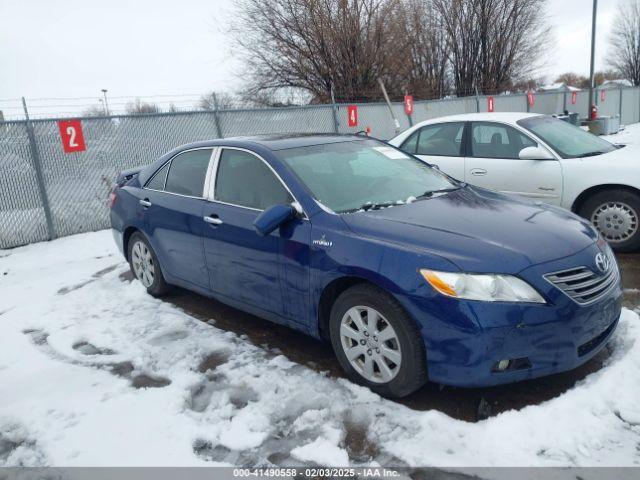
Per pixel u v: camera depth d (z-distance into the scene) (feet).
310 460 9.30
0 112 27.04
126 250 19.01
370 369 11.12
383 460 9.18
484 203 12.89
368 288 10.82
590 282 10.41
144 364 13.07
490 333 9.53
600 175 19.22
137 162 31.60
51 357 14.01
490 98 64.75
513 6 96.12
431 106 55.83
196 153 15.94
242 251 13.47
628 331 12.44
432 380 10.26
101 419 10.94
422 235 10.75
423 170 15.33
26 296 19.39
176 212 15.64
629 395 10.17
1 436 10.72
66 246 27.17
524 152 20.56
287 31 69.97
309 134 15.80
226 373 12.46
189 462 9.46
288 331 14.74
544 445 9.09
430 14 91.66
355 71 70.38
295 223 12.26
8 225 27.55
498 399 10.74
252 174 13.83
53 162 28.58
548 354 9.87
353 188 13.15
